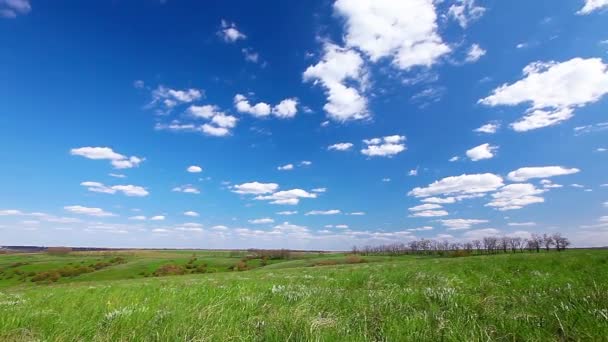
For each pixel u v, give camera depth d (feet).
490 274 47.47
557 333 17.01
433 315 21.06
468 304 24.31
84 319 22.59
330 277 54.85
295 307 24.82
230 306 26.14
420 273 49.52
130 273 416.26
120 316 22.57
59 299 34.73
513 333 16.88
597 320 16.87
